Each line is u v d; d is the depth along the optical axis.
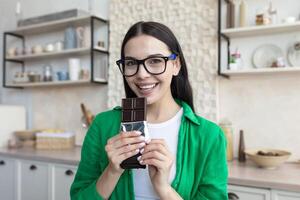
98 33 2.66
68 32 2.66
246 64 2.08
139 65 0.79
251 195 1.51
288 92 1.96
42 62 2.99
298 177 1.53
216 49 2.14
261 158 1.71
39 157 2.23
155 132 0.89
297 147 1.93
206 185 0.82
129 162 0.74
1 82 3.29
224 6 2.13
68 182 2.10
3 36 3.26
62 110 2.87
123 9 2.51
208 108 2.16
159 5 2.34
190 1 2.23
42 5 3.01
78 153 2.34
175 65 0.90
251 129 2.07
